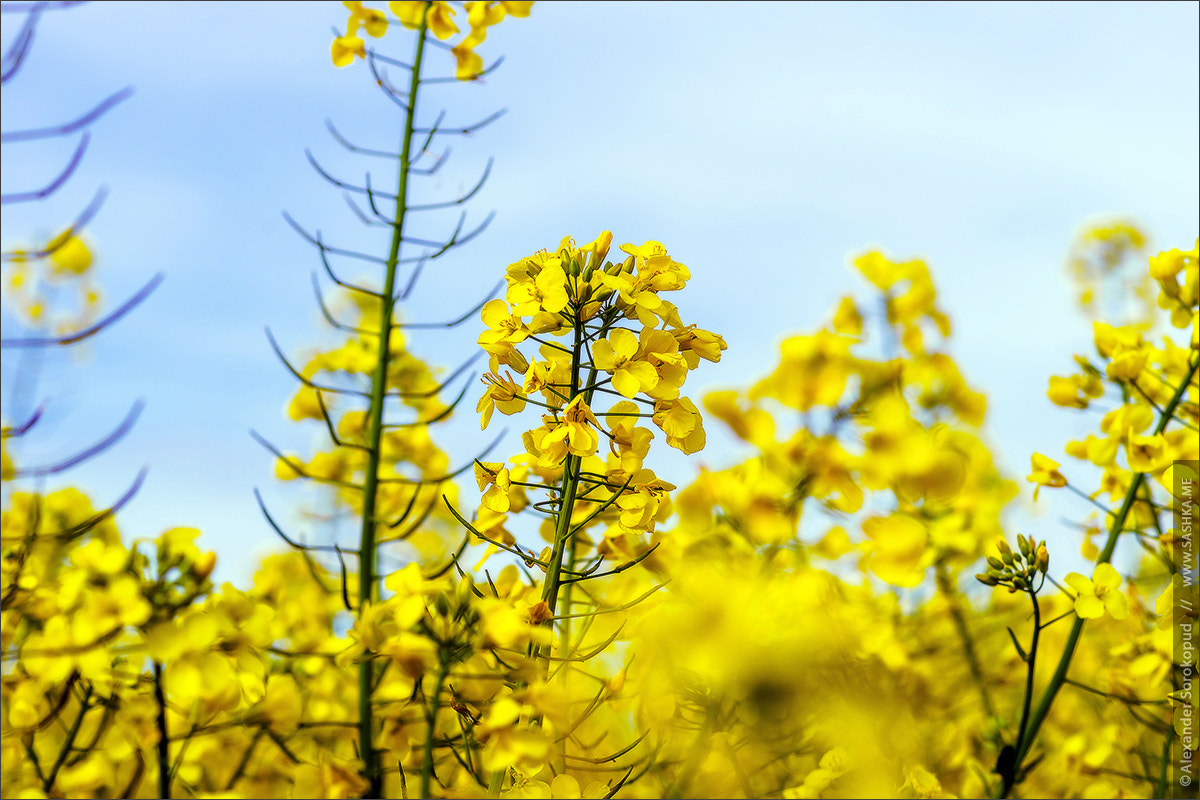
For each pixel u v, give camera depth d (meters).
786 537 1.11
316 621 1.20
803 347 1.14
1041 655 1.18
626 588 1.07
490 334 1.03
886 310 1.19
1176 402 1.13
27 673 1.04
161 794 1.02
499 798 1.00
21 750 1.06
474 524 1.05
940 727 1.14
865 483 1.13
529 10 1.15
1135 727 1.18
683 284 1.02
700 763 1.07
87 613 0.99
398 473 1.20
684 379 1.02
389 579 1.01
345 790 1.05
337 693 1.11
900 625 1.15
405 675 1.01
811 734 1.08
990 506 1.17
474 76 1.14
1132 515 1.14
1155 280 1.15
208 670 1.00
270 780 1.09
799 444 1.13
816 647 1.08
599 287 1.02
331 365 1.20
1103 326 1.15
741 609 1.07
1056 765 1.16
